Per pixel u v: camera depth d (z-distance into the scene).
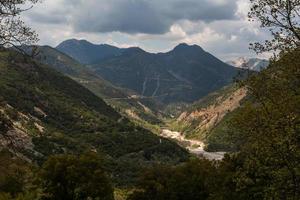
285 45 22.23
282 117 19.22
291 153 18.89
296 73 20.80
